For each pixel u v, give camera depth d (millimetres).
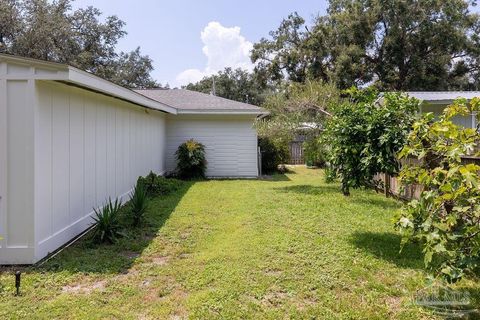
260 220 5750
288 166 16875
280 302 2949
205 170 12250
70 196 4871
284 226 5359
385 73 22891
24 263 3846
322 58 22953
